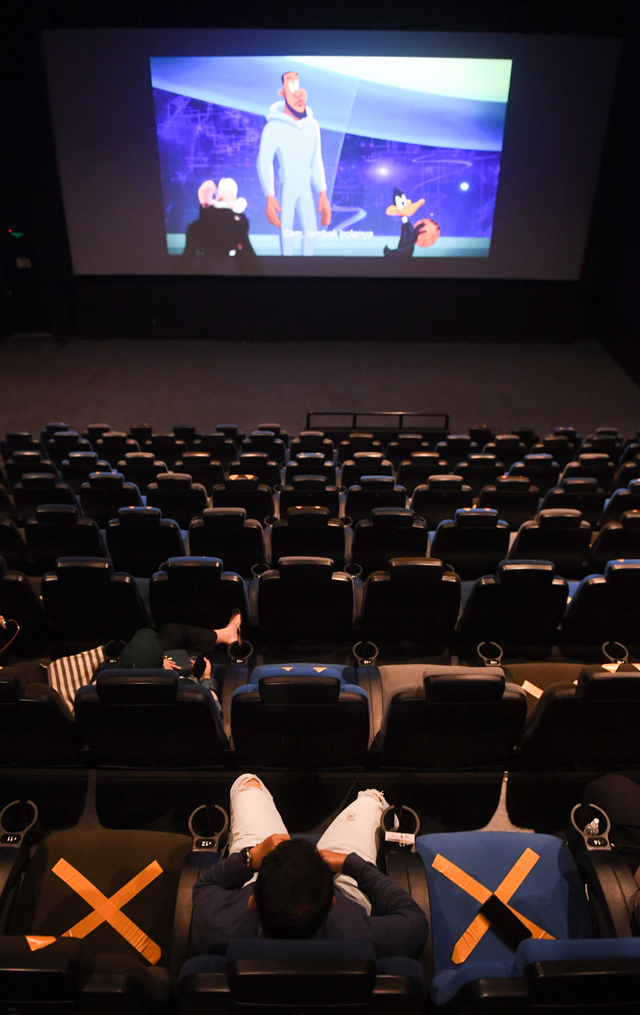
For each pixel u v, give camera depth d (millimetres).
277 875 1581
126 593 3506
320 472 6895
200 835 2203
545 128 11492
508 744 2713
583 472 6754
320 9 10570
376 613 3660
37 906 2119
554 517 4340
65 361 12531
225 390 11578
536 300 13172
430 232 12383
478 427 9031
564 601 3531
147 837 2326
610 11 10555
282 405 11141
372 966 1422
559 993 1453
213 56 10906
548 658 3805
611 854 2094
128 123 11422
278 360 12789
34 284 13141
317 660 3885
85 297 13047
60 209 12125
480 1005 1472
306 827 2809
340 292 13109
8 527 4453
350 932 1698
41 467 6602
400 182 11930
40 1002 1492
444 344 13633
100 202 12102
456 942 2006
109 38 10727
